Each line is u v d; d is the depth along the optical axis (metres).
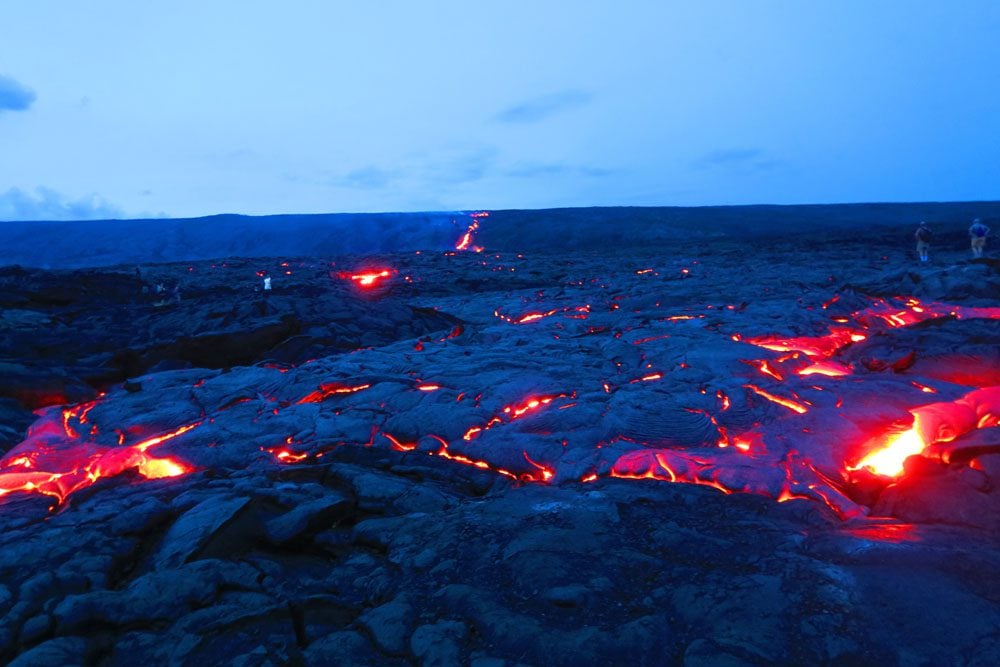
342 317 13.57
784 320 12.05
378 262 36.38
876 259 25.75
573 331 12.53
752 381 7.52
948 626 2.80
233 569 3.74
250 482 5.09
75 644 3.08
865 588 3.12
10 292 18.02
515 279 25.70
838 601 3.03
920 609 2.92
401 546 4.01
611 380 8.05
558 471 5.41
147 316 15.24
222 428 6.69
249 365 10.84
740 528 4.02
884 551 3.45
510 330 12.76
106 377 9.84
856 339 11.15
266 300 14.18
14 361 9.41
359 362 9.48
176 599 3.42
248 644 3.05
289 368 9.89
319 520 4.40
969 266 16.23
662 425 6.14
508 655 2.81
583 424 6.24
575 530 3.97
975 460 4.46
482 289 23.69
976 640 2.71
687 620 3.00
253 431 6.65
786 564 3.45
